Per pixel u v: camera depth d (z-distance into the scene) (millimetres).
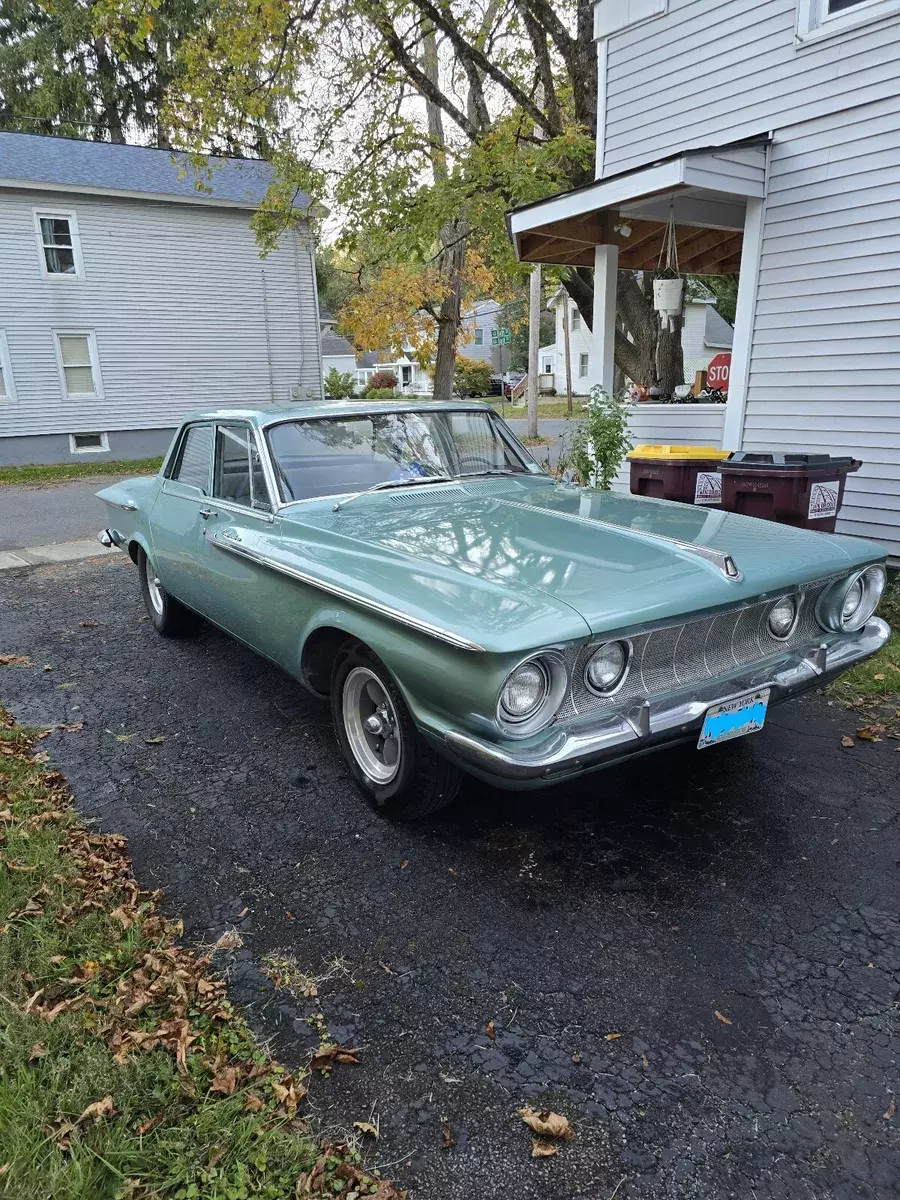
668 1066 1950
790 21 6012
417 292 15930
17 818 2986
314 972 2270
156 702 4230
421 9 10406
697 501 5625
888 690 4145
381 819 3068
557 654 2271
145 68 27938
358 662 2930
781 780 3324
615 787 3289
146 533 4992
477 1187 1659
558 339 44250
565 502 3605
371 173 12273
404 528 3178
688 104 6898
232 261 19703
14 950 2281
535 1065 1956
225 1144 1705
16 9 27750
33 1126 1735
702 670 2734
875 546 3221
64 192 17188
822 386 6262
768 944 2367
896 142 5535
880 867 2727
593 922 2469
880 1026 2068
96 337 18312
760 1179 1671
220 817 3092
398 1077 1925
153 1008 2088
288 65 10906
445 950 2354
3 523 10930
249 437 3779
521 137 11250
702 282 17297
